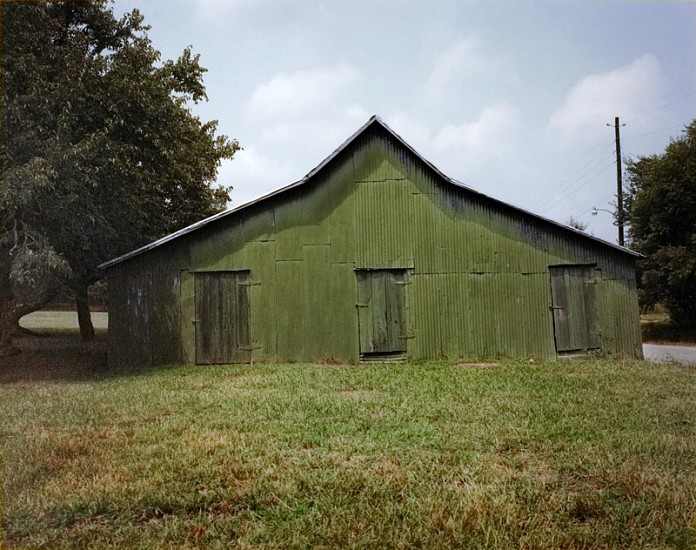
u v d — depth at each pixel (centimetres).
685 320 2625
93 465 538
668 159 2461
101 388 1012
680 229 2470
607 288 1407
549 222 1398
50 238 1409
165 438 630
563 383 966
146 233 1730
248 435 630
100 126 1507
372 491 457
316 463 527
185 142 2061
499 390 902
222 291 1372
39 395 945
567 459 536
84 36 1731
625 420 685
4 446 605
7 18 1371
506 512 412
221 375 1148
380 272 1389
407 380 1012
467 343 1375
